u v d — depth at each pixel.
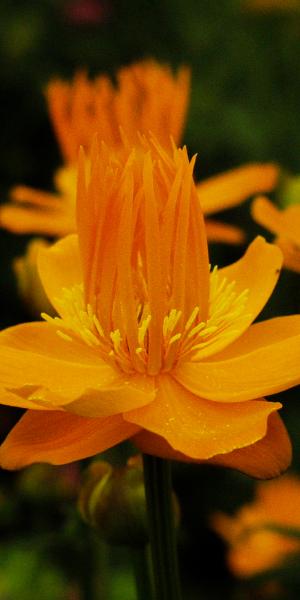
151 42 0.69
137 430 0.24
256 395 0.24
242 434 0.23
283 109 0.60
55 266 0.27
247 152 0.59
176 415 0.24
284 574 0.38
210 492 0.53
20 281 0.35
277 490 0.39
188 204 0.24
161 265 0.24
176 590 0.25
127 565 0.44
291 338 0.25
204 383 0.25
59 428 0.24
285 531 0.36
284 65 0.61
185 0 0.68
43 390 0.23
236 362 0.25
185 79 0.36
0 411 0.56
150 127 0.35
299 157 0.58
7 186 0.66
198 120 0.61
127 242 0.24
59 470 0.39
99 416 0.23
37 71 0.67
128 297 0.25
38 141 0.66
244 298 0.25
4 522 0.39
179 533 0.40
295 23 0.61
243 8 0.62
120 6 0.69
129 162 0.24
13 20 0.67
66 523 0.35
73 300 0.26
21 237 0.62
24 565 0.40
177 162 0.24
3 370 0.25
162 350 0.25
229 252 0.56
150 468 0.25
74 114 0.36
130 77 0.35
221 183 0.37
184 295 0.25
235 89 0.63
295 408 0.50
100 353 0.25
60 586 0.40
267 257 0.27
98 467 0.29
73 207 0.37
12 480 0.52
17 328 0.26
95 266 0.25
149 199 0.24
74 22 0.68
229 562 0.43
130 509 0.28
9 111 0.66
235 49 0.64
